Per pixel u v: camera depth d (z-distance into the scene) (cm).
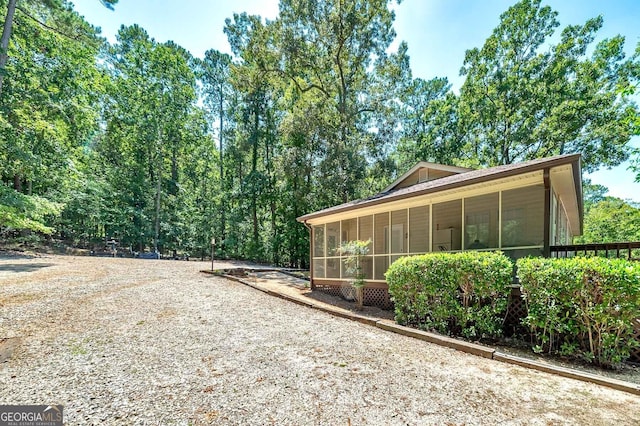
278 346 387
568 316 381
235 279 1005
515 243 535
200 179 2736
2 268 948
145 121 2258
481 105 1852
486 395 267
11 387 265
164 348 370
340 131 1728
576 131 1504
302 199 1772
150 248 2339
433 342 426
